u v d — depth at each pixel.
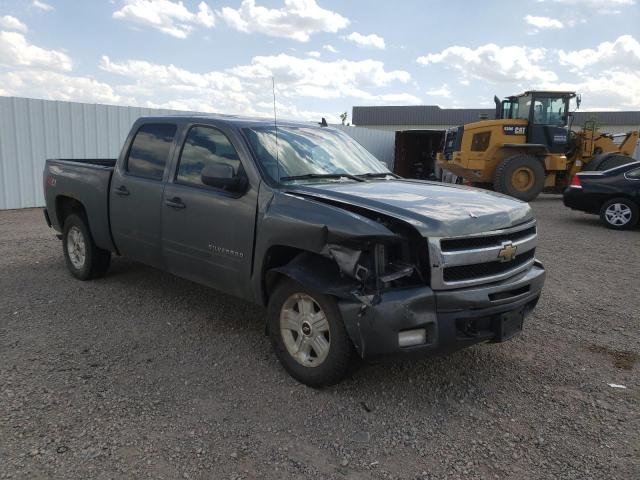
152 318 5.11
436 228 3.41
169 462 2.89
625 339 4.82
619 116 60.16
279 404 3.55
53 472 2.76
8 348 4.32
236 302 5.63
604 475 2.87
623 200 11.16
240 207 4.16
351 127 24.27
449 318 3.43
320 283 3.52
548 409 3.57
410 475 2.85
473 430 3.30
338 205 3.70
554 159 17.19
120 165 5.54
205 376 3.93
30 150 12.76
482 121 17.73
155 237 5.05
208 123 4.75
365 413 3.47
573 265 7.74
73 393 3.60
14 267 6.93
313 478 2.80
